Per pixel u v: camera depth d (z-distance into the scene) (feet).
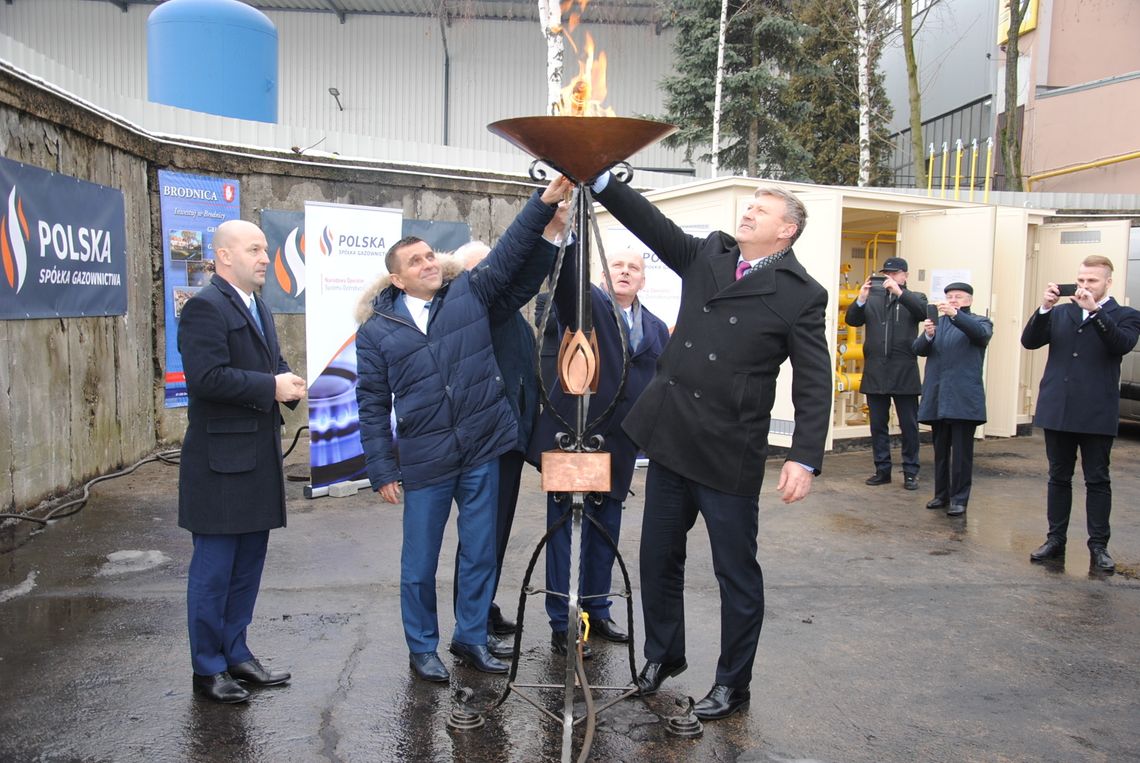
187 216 25.50
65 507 19.17
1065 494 17.01
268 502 10.57
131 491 21.04
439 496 11.09
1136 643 12.94
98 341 21.62
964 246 28.35
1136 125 49.11
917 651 12.56
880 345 23.36
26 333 18.20
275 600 14.19
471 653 11.62
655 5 62.18
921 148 48.29
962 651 12.57
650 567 10.70
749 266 10.19
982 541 18.47
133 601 13.92
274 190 27.37
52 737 9.64
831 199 25.66
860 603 14.57
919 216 29.35
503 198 31.01
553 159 8.57
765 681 11.51
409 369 10.96
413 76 75.20
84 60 73.77
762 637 13.03
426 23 74.28
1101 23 55.11
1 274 16.88
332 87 74.13
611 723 10.32
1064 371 16.56
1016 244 29.99
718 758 9.50
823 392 9.85
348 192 28.45
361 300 11.58
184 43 30.86
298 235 27.63
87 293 20.70
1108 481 16.63
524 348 12.64
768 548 17.78
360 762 9.31
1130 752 9.75
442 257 11.68
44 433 19.07
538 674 11.68
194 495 10.23
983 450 29.55
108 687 10.91
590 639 13.03
